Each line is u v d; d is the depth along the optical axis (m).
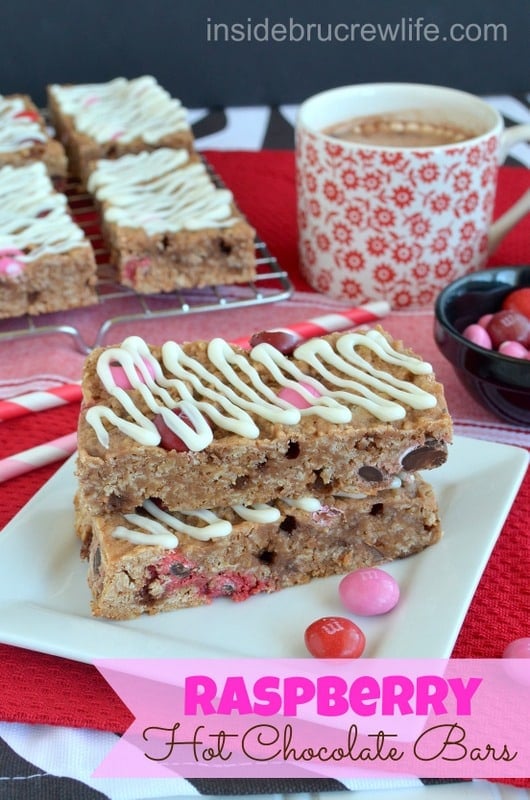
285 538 0.45
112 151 0.70
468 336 0.53
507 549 0.47
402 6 0.87
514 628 0.44
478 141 0.57
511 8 0.87
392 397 0.46
